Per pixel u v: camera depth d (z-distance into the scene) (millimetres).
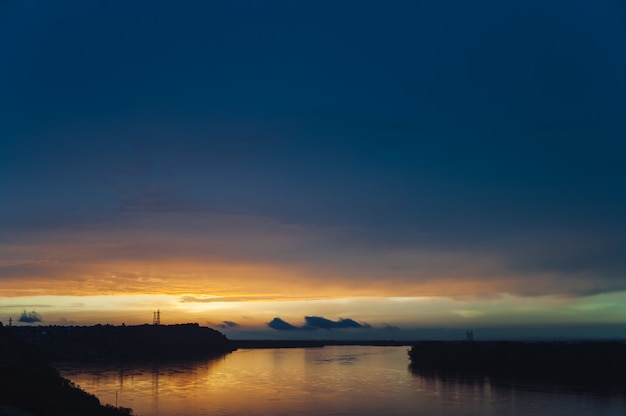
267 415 96125
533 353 167125
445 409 101062
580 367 150875
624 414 94375
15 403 59844
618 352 150500
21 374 71562
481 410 99562
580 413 95750
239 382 147750
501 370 168625
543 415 94312
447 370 178375
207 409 101938
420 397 116312
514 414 95375
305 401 111938
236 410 101000
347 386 138000
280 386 138250
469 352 188000
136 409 101000
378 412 98812
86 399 75562
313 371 183875
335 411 100125
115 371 175500
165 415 95562
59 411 61156
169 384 140375
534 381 140500
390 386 136750
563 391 121938
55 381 85312
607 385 131500
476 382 141875
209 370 185750
